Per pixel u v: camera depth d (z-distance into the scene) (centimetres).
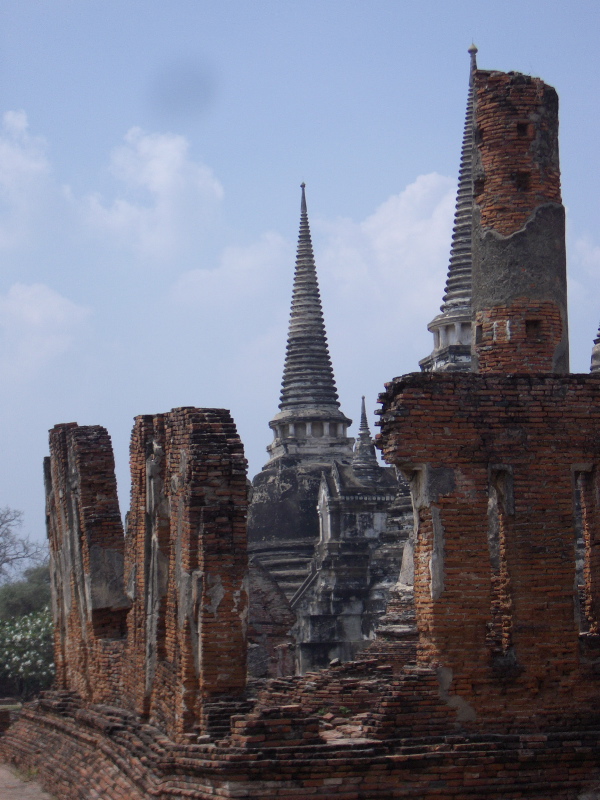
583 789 2773
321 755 2719
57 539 4872
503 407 2914
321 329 10100
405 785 2731
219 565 3164
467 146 6825
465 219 6831
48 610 8162
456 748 2762
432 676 2814
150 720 3562
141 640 3672
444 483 2869
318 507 8225
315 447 9700
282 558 8912
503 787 2753
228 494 3194
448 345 6700
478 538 2867
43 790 3997
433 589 2833
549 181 3512
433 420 2883
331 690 3294
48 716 4494
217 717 3066
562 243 3522
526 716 2845
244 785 2695
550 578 2895
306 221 10350
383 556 6956
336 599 7625
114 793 3303
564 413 2938
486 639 2866
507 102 3509
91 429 4444
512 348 3459
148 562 3644
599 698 2884
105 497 4394
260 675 5438
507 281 3472
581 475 3041
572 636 2888
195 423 3228
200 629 3141
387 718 2800
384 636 4519
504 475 2916
